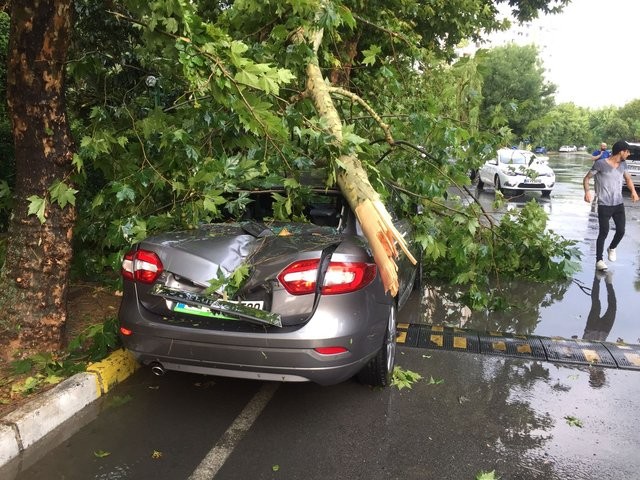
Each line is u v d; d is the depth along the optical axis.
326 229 3.94
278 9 4.51
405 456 3.24
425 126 4.96
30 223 3.96
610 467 3.19
